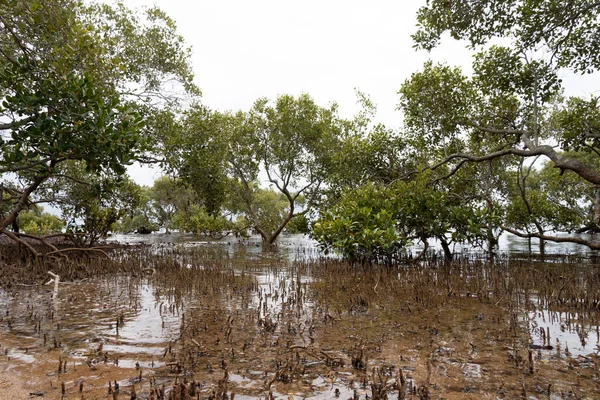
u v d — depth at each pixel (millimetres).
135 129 6688
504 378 3301
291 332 4672
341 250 11070
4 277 8727
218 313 5602
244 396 2939
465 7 9492
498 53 11500
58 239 17562
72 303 6305
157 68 13070
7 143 5945
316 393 2996
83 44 6820
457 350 4023
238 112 19516
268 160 20250
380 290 7324
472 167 15789
